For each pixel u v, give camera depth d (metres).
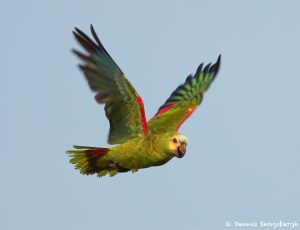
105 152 15.21
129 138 15.11
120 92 14.46
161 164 15.41
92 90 14.07
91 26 13.80
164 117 16.78
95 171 15.79
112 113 14.71
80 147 15.09
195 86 17.75
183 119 16.75
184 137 15.02
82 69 13.86
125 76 14.17
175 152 14.94
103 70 14.10
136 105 14.68
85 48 13.83
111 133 14.97
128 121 14.94
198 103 17.39
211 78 17.81
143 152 15.05
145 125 14.95
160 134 15.16
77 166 15.60
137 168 15.56
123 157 15.18
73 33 13.76
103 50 13.98
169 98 17.69
